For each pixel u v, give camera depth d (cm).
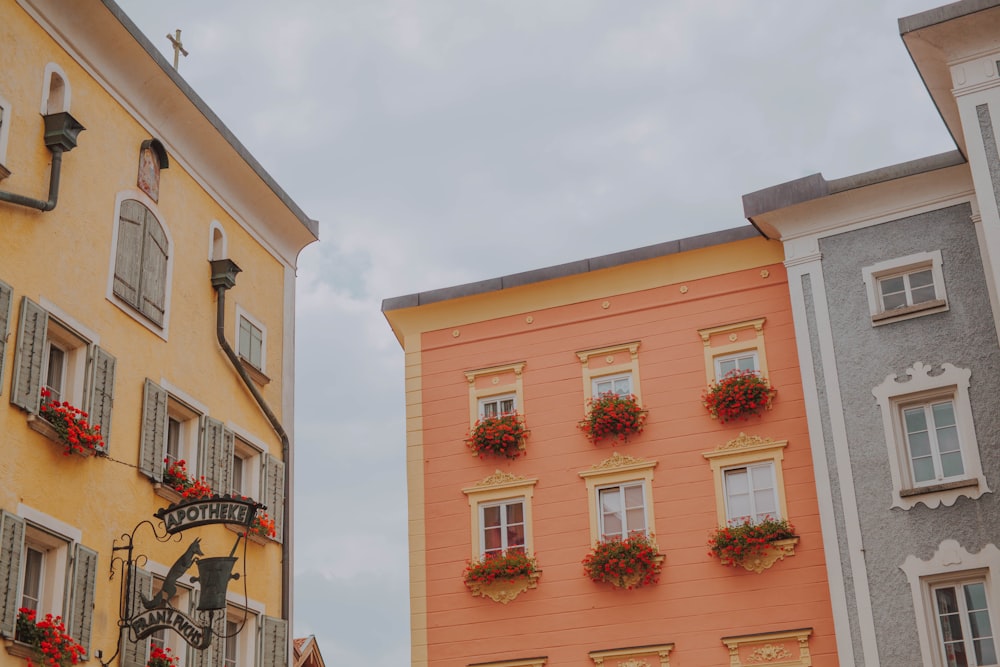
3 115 1426
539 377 2480
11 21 1459
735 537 2186
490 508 2436
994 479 1986
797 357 2289
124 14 1616
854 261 2206
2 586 1270
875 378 2127
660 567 2261
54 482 1405
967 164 2136
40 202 1431
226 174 1919
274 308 2042
